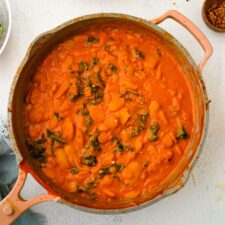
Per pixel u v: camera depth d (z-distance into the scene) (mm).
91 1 529
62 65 480
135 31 485
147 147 476
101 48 482
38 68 482
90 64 479
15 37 524
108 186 474
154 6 531
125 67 475
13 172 522
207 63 536
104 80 475
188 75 480
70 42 484
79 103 473
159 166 478
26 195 516
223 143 533
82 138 469
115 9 529
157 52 484
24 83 473
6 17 527
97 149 470
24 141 472
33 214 520
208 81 535
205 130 455
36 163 474
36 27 525
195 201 533
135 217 529
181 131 477
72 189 471
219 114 534
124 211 448
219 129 533
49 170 472
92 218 525
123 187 475
